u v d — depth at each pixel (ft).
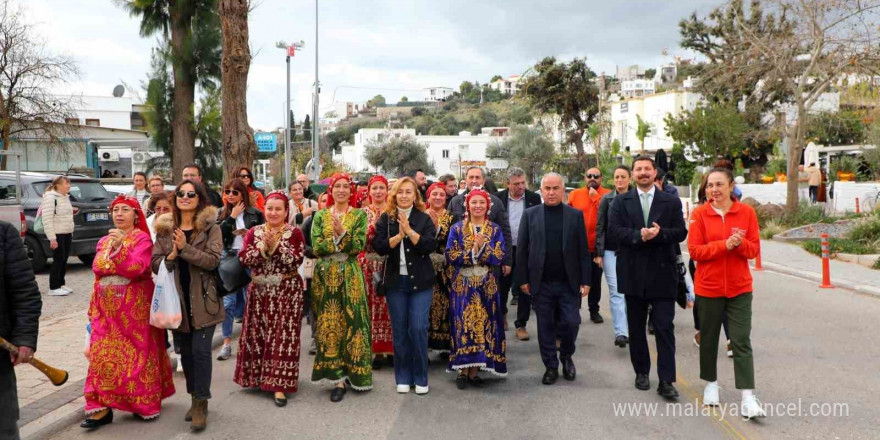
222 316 17.30
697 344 24.82
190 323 16.85
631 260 18.72
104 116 164.45
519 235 20.53
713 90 76.28
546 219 20.26
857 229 50.62
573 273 19.89
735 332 17.11
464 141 259.60
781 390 18.98
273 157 183.01
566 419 17.06
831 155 113.09
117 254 16.47
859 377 20.07
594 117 155.84
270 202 18.65
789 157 68.03
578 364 22.41
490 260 19.65
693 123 94.43
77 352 23.30
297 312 19.12
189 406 18.57
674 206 18.35
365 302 19.76
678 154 106.01
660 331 18.57
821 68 64.44
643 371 19.60
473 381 20.33
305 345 25.76
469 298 19.65
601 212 24.38
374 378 21.45
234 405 18.60
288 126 92.48
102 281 16.84
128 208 16.87
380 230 19.26
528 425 16.67
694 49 103.55
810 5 61.72
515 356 23.76
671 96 147.54
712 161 96.37
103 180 71.82
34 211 40.65
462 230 19.80
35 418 16.94
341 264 19.44
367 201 26.66
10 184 40.27
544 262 20.01
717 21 85.20
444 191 22.22
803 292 35.06
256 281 19.17
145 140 95.50
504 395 19.21
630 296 18.98
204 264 16.49
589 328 27.99
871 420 16.51
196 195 17.26
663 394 18.56
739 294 17.13
